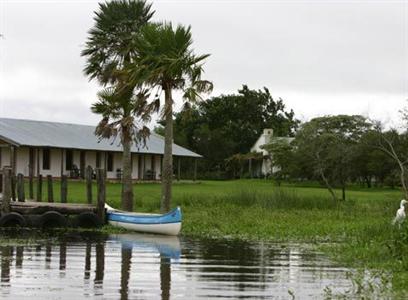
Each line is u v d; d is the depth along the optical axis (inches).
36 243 900.6
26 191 1699.1
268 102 3986.2
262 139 3528.5
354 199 1701.5
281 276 671.1
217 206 1357.0
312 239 962.7
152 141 2539.4
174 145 2640.3
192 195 1530.5
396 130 1786.4
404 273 663.1
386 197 1781.5
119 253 814.5
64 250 834.8
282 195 1418.6
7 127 2203.5
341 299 570.3
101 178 1111.0
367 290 600.7
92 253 811.4
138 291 593.6
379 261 743.7
